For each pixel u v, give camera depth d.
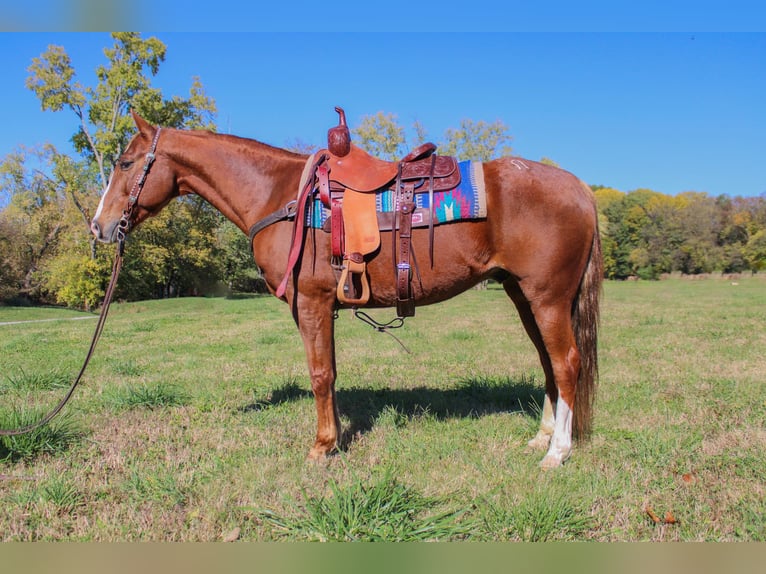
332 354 3.53
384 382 5.76
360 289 3.29
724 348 7.79
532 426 4.09
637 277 55.84
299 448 3.73
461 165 3.28
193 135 3.63
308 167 3.33
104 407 4.82
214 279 33.56
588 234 3.27
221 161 3.57
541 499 2.70
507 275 3.53
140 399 4.89
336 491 2.70
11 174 30.70
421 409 4.66
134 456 3.61
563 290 3.25
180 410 4.76
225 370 6.64
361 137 36.97
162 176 3.62
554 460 3.29
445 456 3.50
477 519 2.66
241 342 9.48
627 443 3.65
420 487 3.01
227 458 3.55
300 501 2.89
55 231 30.52
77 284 25.20
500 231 3.19
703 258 54.03
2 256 29.41
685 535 2.55
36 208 30.75
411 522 2.62
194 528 2.65
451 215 3.14
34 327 13.60
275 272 3.41
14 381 5.71
